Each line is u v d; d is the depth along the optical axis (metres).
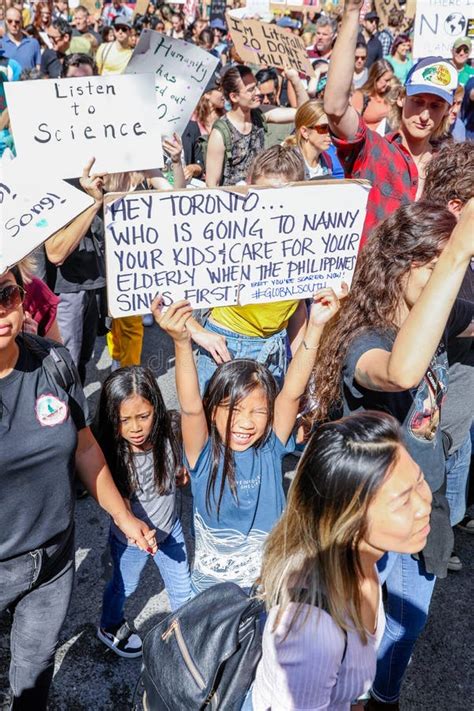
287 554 1.51
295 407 2.24
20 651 2.20
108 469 2.30
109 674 2.82
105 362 5.41
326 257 2.28
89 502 3.83
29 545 2.00
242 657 1.62
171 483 2.58
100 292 4.46
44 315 2.70
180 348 2.10
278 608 1.46
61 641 2.95
